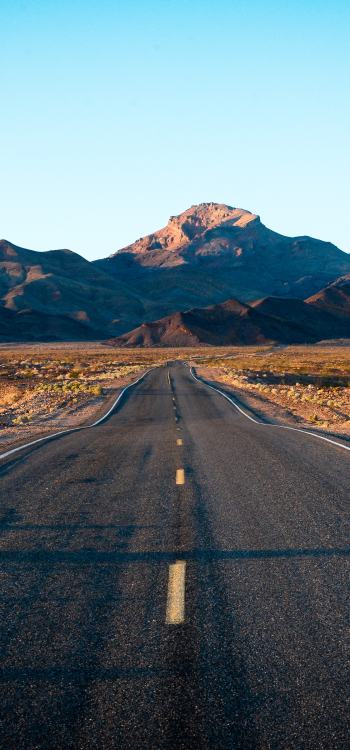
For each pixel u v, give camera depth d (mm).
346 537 7727
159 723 3740
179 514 9203
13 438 21219
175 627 5152
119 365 100875
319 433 19766
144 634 5039
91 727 3723
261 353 174500
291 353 168375
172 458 14844
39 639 5020
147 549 7457
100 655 4680
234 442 17453
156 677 4305
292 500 9898
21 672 4457
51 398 39969
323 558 6898
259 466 13219
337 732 3588
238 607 5551
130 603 5738
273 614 5359
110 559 7113
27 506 10078
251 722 3721
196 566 6754
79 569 6793
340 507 9352
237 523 8555
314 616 5289
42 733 3684
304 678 4219
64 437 20188
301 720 3719
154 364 107125
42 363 102062
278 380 61906
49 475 12992
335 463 13375
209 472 12703
